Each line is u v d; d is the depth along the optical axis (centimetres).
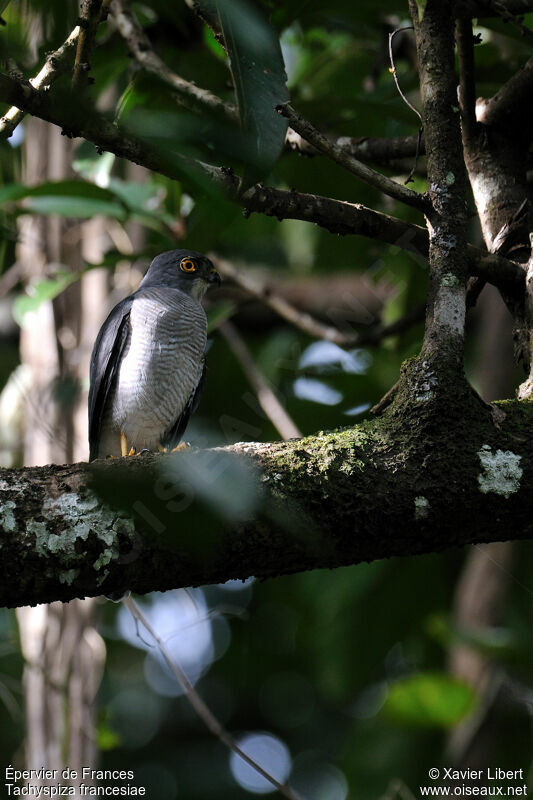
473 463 504
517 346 625
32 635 872
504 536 518
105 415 900
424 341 542
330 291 1234
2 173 963
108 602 1320
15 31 680
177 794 1544
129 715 1584
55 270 962
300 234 1157
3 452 1052
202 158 591
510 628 1044
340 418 1154
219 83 891
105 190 859
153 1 880
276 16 794
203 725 1611
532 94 666
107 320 902
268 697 1614
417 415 512
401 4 804
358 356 1152
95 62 874
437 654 1180
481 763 919
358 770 1096
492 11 626
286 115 493
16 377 968
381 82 1023
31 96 490
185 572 485
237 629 1438
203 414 1210
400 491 496
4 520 475
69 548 474
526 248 653
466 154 699
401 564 1159
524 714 1015
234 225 1180
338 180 891
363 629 1167
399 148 809
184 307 912
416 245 620
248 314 1259
